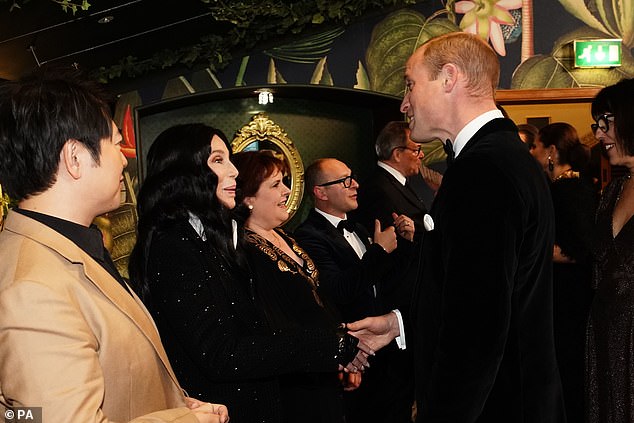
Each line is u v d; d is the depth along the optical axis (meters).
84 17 3.76
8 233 1.54
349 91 5.44
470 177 1.82
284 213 3.11
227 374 2.10
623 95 2.90
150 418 1.52
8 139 1.54
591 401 3.00
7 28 3.56
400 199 4.48
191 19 4.47
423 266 1.98
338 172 3.80
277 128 5.78
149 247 2.22
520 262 1.90
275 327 2.63
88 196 1.58
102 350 1.49
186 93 5.24
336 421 2.89
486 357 1.74
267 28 5.11
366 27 5.43
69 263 1.51
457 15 5.50
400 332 2.51
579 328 3.20
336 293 3.42
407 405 3.98
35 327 1.38
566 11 5.55
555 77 5.56
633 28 5.57
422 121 2.10
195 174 2.29
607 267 2.95
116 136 1.64
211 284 2.17
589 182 3.28
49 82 1.57
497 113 2.05
